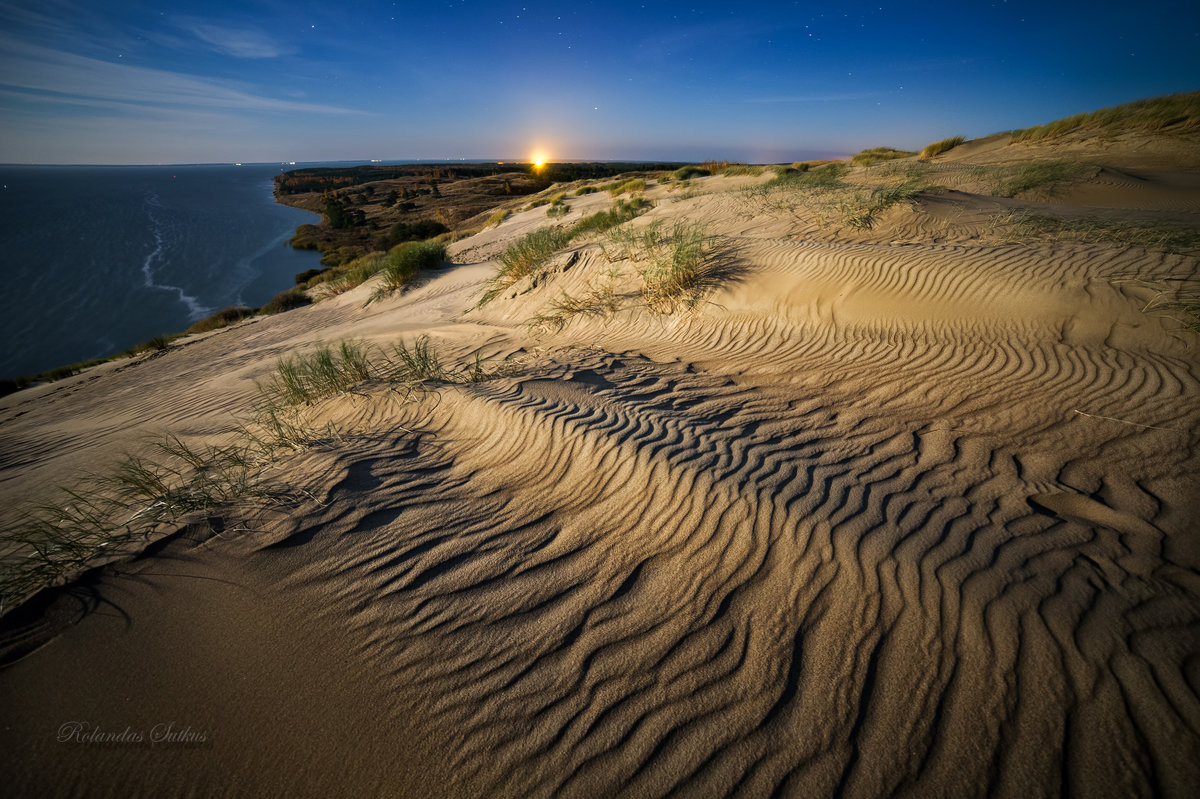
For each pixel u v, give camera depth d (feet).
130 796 5.49
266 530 9.45
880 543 8.52
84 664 6.72
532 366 18.07
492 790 5.67
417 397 15.75
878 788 5.44
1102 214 25.66
